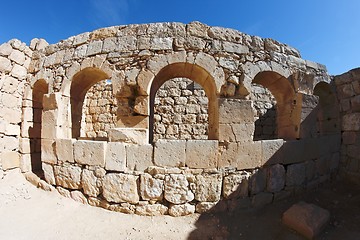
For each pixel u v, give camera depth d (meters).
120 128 4.61
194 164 4.39
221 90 4.65
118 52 4.81
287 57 5.38
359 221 4.08
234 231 3.94
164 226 4.04
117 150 4.46
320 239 3.58
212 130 5.00
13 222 3.90
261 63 4.98
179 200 4.32
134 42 4.76
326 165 5.95
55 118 5.15
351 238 3.58
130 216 4.29
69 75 5.24
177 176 4.32
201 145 4.41
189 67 4.84
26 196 4.90
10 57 5.78
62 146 4.92
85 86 6.09
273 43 5.23
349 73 6.18
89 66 4.99
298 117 5.30
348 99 6.24
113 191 4.43
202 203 4.38
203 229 3.97
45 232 3.70
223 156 4.50
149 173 4.37
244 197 4.57
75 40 5.34
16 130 5.98
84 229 3.84
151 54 4.64
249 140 4.65
